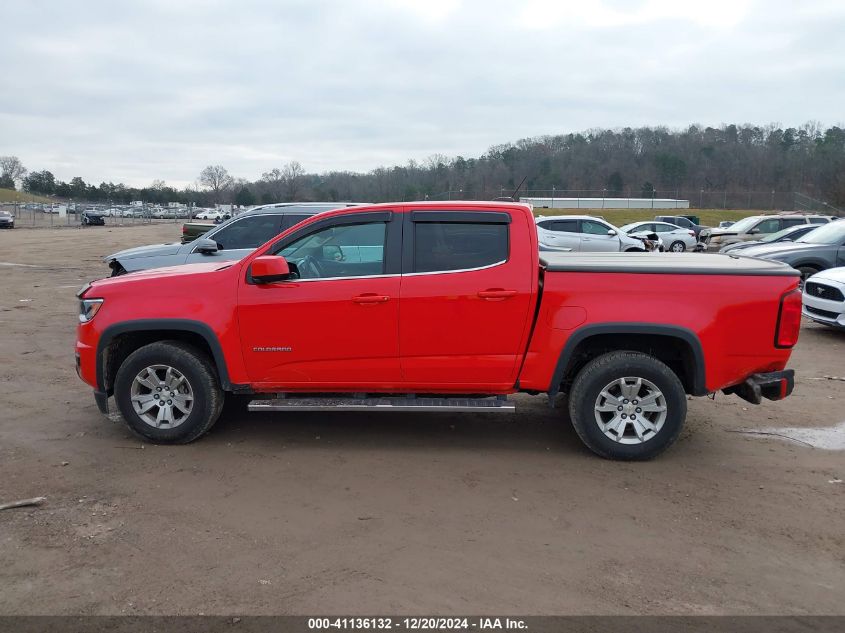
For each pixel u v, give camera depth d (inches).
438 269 192.1
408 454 198.1
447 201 199.9
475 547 143.0
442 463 191.2
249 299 195.5
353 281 193.0
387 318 191.6
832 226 528.4
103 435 212.2
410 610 120.1
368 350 193.9
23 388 267.0
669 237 1115.9
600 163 3526.1
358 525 152.7
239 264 200.5
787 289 185.8
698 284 185.9
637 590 127.1
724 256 226.8
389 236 194.5
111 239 1353.3
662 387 187.8
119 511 159.3
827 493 172.4
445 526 152.6
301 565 135.3
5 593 125.1
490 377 193.6
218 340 196.4
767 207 2977.4
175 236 1493.6
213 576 131.0
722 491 173.0
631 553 141.1
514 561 137.4
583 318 186.9
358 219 196.9
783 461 194.7
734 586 129.0
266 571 132.9
